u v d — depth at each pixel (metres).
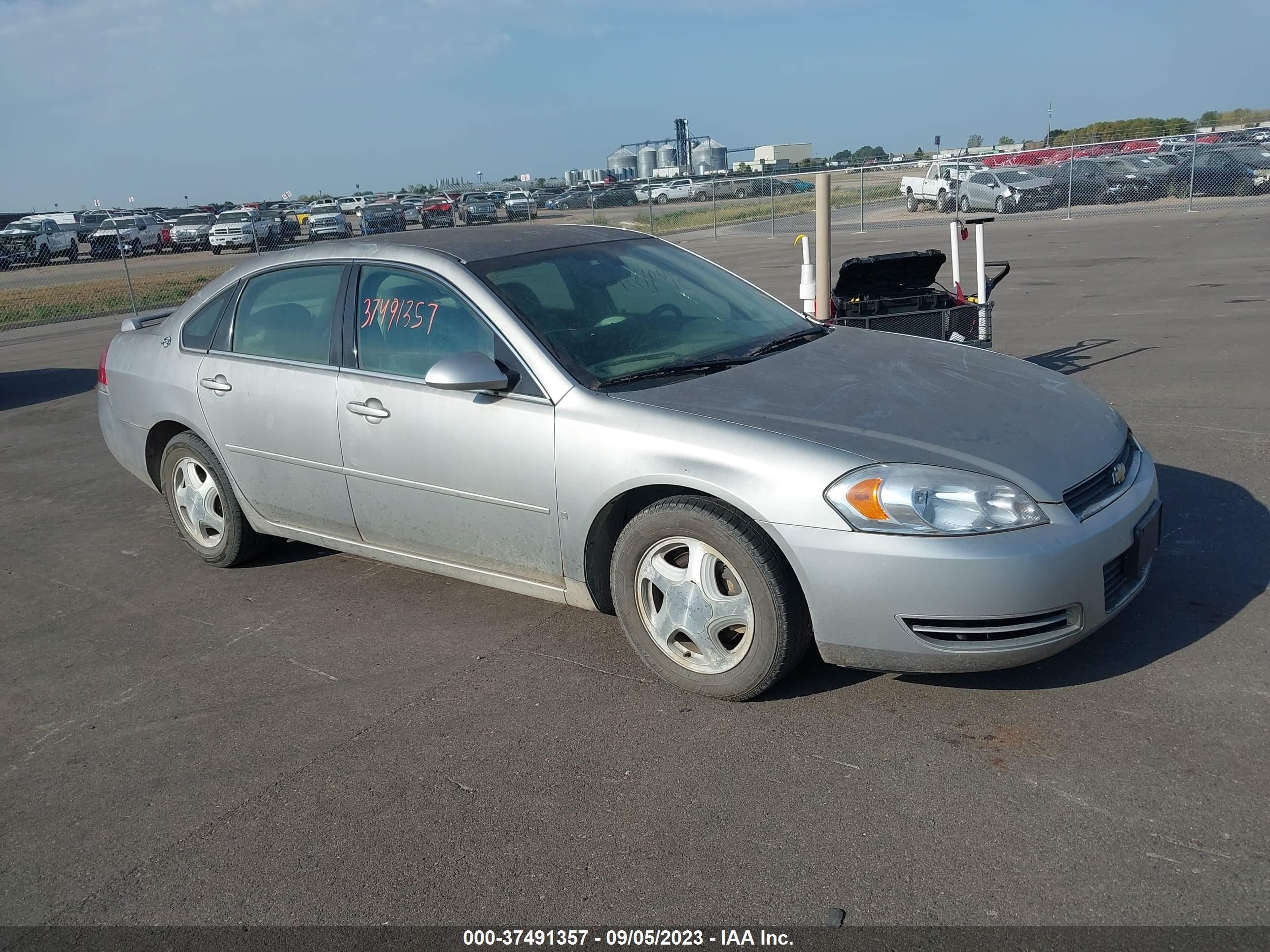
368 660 4.00
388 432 4.06
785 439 3.22
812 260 19.42
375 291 4.20
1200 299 11.09
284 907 2.63
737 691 3.38
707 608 3.37
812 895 2.50
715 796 2.93
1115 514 3.22
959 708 3.28
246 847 2.89
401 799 3.06
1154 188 26.30
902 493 3.03
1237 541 4.38
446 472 3.92
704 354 3.93
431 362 3.99
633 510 3.68
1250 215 21.66
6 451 8.25
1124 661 3.47
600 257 4.39
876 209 37.47
